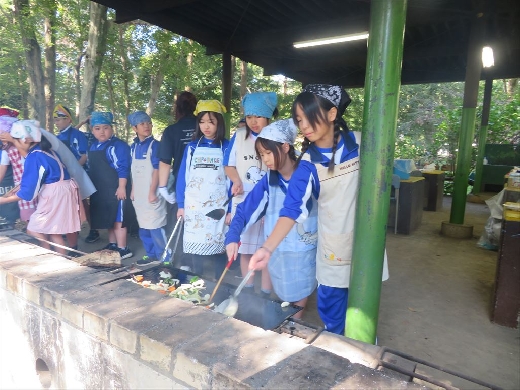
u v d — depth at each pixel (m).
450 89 17.03
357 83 10.03
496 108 11.51
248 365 1.08
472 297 3.39
